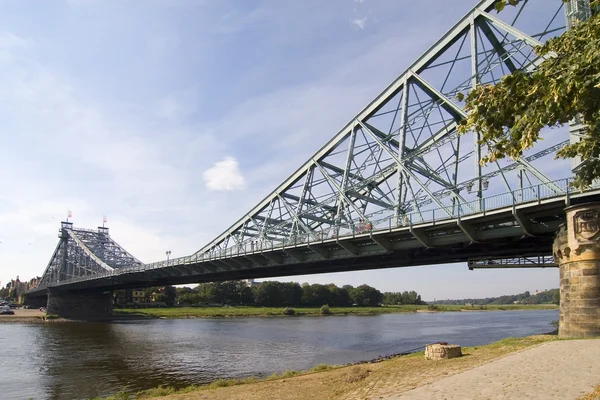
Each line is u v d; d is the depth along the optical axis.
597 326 24.80
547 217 32.25
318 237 47.72
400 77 48.06
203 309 160.12
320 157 58.56
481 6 39.62
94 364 46.62
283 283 188.00
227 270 64.12
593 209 25.70
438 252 44.09
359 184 51.28
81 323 109.88
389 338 66.75
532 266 47.28
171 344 63.09
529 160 32.94
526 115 10.02
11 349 59.25
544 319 110.75
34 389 35.31
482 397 13.68
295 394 22.23
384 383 20.83
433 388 16.12
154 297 179.38
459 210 34.19
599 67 8.65
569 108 9.52
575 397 12.66
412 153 43.81
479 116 11.22
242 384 27.92
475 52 39.44
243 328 91.19
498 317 129.50
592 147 11.38
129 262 154.62
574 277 26.22
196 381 36.91
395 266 53.78
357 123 53.78
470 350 28.55
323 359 46.47
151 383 36.50
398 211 43.25
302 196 59.28
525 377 16.11
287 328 90.19
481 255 42.28
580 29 9.84
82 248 150.00
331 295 193.88
